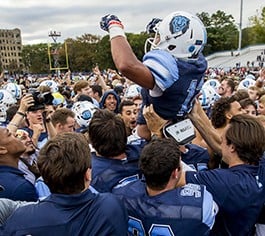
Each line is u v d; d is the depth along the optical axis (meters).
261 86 7.85
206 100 5.92
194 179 2.38
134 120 4.54
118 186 2.39
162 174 2.08
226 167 2.86
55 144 1.89
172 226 2.01
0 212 1.87
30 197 2.47
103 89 9.85
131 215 2.14
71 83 18.53
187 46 2.01
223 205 2.29
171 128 2.24
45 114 4.14
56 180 1.81
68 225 1.74
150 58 1.97
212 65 71.31
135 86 6.66
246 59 69.38
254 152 2.41
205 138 2.81
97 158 2.65
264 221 2.49
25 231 1.73
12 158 2.59
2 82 18.72
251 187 2.31
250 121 2.47
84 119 5.02
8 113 5.13
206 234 2.02
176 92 2.03
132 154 2.71
